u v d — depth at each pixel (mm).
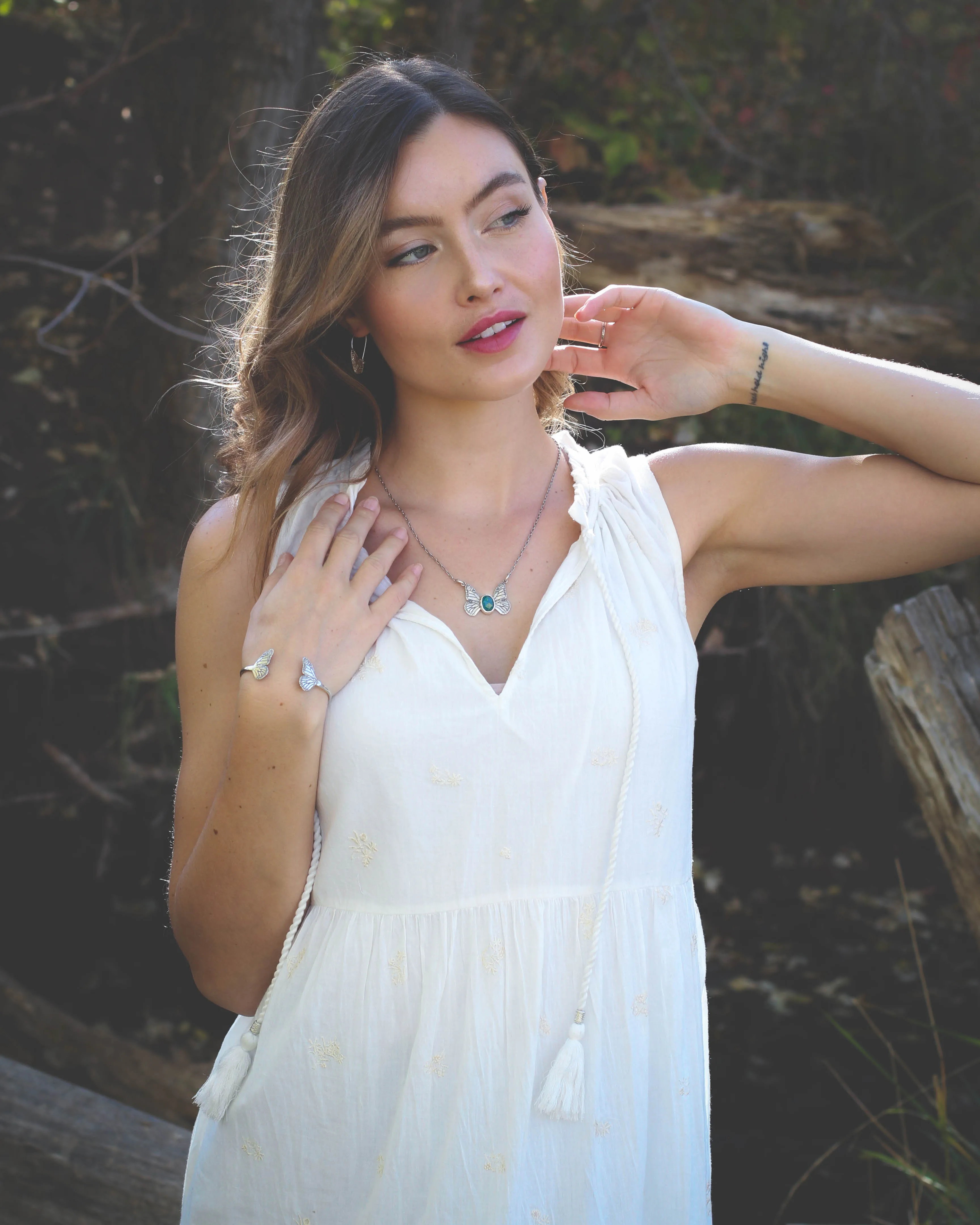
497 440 1540
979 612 4695
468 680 1406
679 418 4680
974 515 1488
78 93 4414
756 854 4695
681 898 1498
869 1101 3500
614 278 4199
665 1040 1451
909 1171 2629
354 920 1451
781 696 4828
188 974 4074
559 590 1450
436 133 1390
